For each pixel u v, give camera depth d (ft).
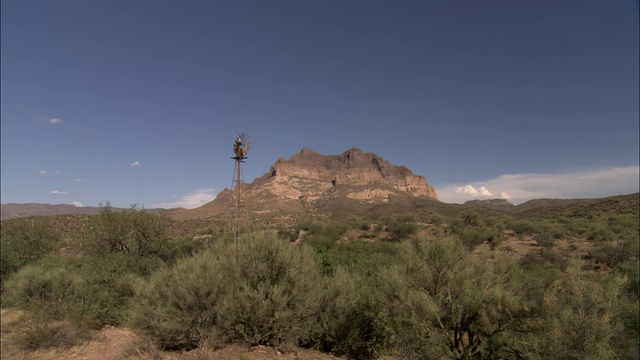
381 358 19.71
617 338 16.07
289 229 145.79
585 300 15.38
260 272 24.31
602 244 65.41
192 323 22.62
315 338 24.08
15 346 25.11
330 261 46.55
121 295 34.60
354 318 23.32
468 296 17.99
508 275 19.19
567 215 160.15
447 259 20.38
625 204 148.36
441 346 17.22
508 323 17.02
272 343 23.29
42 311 29.50
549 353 14.93
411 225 113.29
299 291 24.38
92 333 28.71
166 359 20.52
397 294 20.10
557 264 50.80
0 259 50.01
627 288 22.54
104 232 52.31
